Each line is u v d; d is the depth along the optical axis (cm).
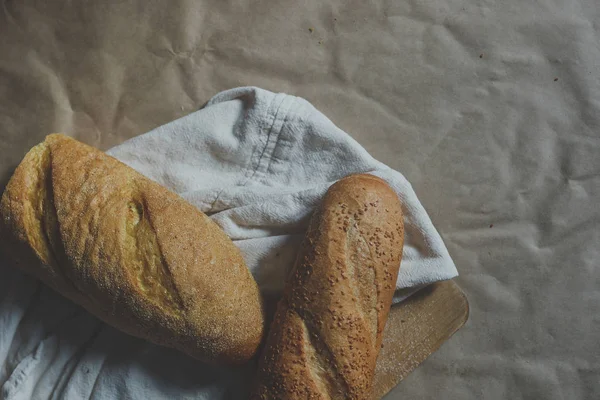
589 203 70
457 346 69
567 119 71
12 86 67
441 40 71
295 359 56
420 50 70
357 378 56
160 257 55
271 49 69
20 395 60
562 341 70
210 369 62
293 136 64
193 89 68
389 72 70
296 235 62
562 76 71
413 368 63
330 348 55
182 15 69
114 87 68
